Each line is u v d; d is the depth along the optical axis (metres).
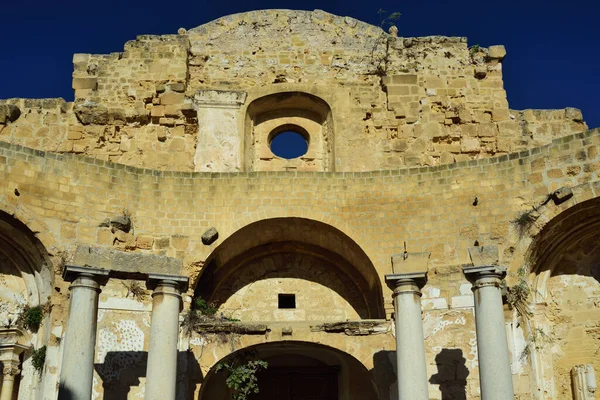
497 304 17.34
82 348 16.58
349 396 24.14
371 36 29.33
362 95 28.25
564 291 21.36
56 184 20.33
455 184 21.41
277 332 21.00
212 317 21.45
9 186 19.55
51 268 19.92
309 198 21.97
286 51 29.03
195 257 21.27
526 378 19.77
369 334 20.94
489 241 20.61
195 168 26.55
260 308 23.28
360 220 21.73
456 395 19.88
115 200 21.11
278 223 22.17
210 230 21.44
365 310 23.41
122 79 27.73
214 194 21.94
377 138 27.45
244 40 29.19
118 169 21.39
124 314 20.50
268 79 28.59
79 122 26.89
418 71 28.38
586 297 21.16
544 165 20.56
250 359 21.72
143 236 21.11
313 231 22.52
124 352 20.17
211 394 24.44
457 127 27.59
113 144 26.83
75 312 16.83
